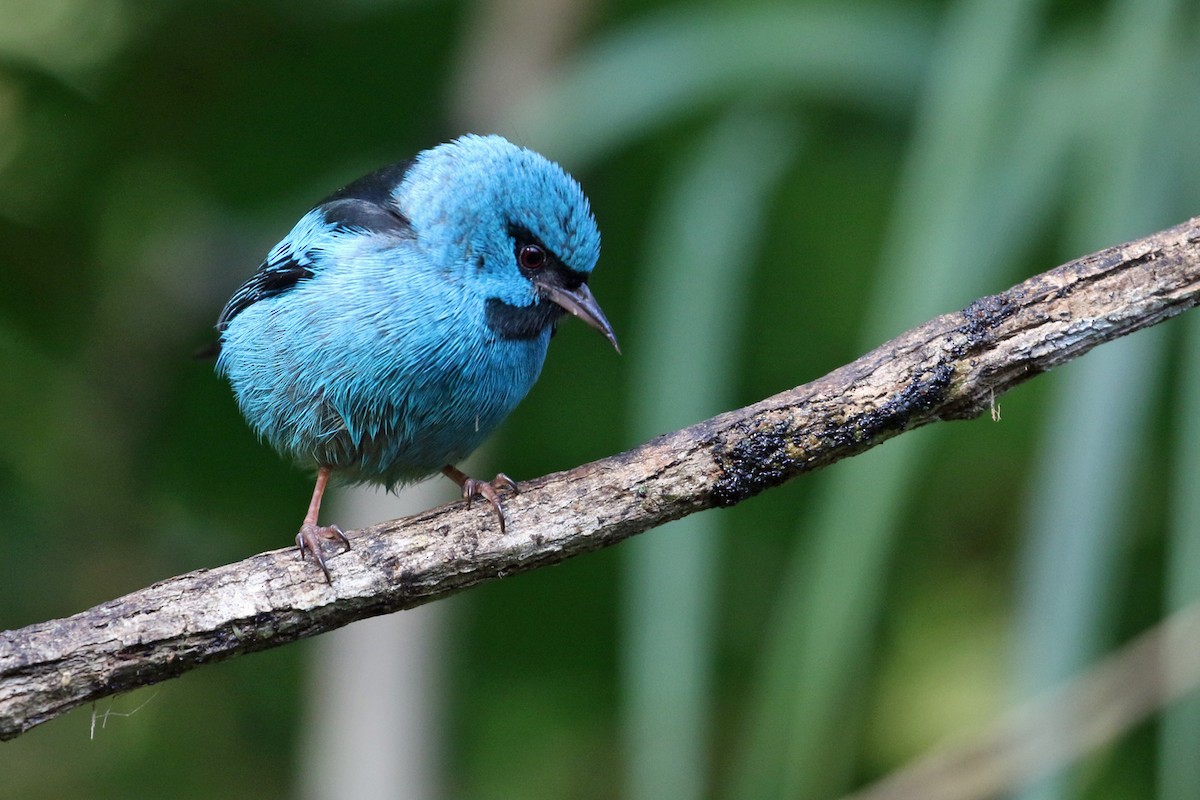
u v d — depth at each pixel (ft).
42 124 42.88
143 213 44.91
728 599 41.83
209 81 44.37
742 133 33.86
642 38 35.50
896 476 24.58
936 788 28.91
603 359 43.80
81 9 42.16
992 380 22.81
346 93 45.83
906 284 26.71
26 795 40.55
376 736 36.17
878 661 43.75
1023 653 24.57
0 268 41.88
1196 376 24.76
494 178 29.96
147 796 40.93
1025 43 27.86
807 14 34.58
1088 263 22.90
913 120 34.71
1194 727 26.04
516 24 42.29
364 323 29.04
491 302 30.25
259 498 45.09
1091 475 24.48
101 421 43.52
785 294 43.62
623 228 44.16
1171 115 27.81
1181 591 24.30
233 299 32.76
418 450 31.30
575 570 42.37
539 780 41.27
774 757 25.70
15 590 39.55
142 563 42.91
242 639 22.13
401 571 22.62
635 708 27.02
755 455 22.90
